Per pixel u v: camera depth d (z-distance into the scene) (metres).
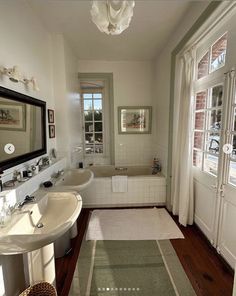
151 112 3.63
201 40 1.97
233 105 1.56
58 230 1.01
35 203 1.42
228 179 1.68
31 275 1.38
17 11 1.64
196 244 2.00
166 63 2.82
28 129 1.74
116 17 0.98
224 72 1.65
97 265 1.72
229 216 1.66
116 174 3.61
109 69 3.49
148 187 2.90
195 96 2.21
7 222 1.14
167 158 2.82
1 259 1.18
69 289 1.48
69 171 2.55
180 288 1.47
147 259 1.79
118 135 3.70
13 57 1.57
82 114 3.71
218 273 1.61
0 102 1.30
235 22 1.50
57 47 2.48
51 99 2.51
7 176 1.44
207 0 1.60
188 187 2.24
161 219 2.53
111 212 2.75
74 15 2.04
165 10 1.98
